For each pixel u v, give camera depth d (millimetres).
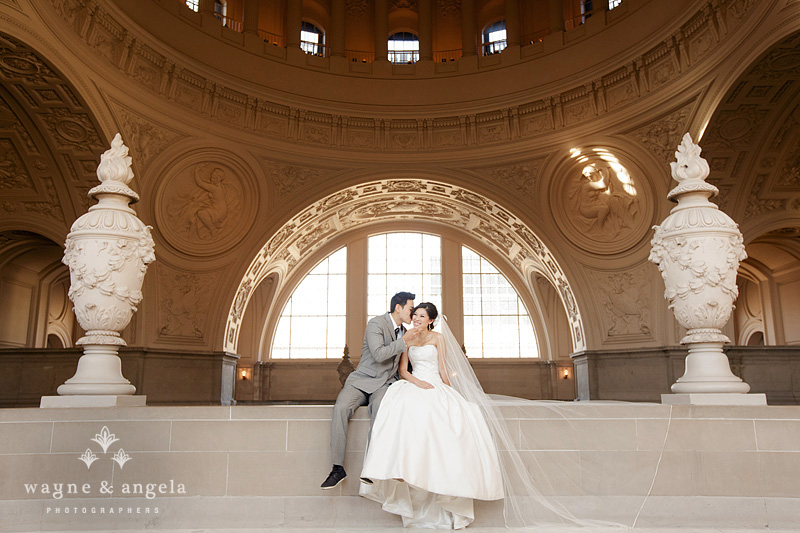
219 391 21703
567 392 27234
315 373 27781
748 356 18062
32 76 15430
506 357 28125
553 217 22453
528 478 6012
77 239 6930
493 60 23109
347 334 28016
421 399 5586
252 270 23219
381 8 24125
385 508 5770
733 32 15398
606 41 20484
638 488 6121
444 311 28359
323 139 23062
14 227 18766
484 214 25016
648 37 18828
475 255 29188
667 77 18562
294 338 28328
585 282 22188
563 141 21672
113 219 7027
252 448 6188
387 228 29078
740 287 25156
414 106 23188
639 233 20516
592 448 6211
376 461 5320
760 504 6004
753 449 6109
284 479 6145
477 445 5633
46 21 14633
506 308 28688
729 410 6195
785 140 16812
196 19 20500
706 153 17516
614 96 20516
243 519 6059
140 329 19734
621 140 20188
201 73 20234
